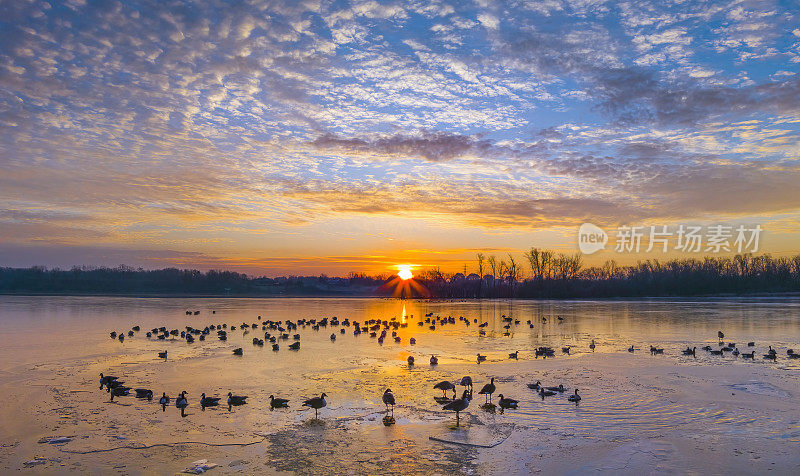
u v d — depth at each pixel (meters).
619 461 20.39
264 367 41.34
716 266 199.75
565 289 197.75
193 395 31.58
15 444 22.53
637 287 193.00
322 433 24.06
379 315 110.62
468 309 129.75
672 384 33.84
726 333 65.94
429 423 25.55
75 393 32.09
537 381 34.84
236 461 20.62
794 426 24.67
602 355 47.28
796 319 86.25
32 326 76.06
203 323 85.62
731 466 19.73
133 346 54.41
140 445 22.42
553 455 21.11
